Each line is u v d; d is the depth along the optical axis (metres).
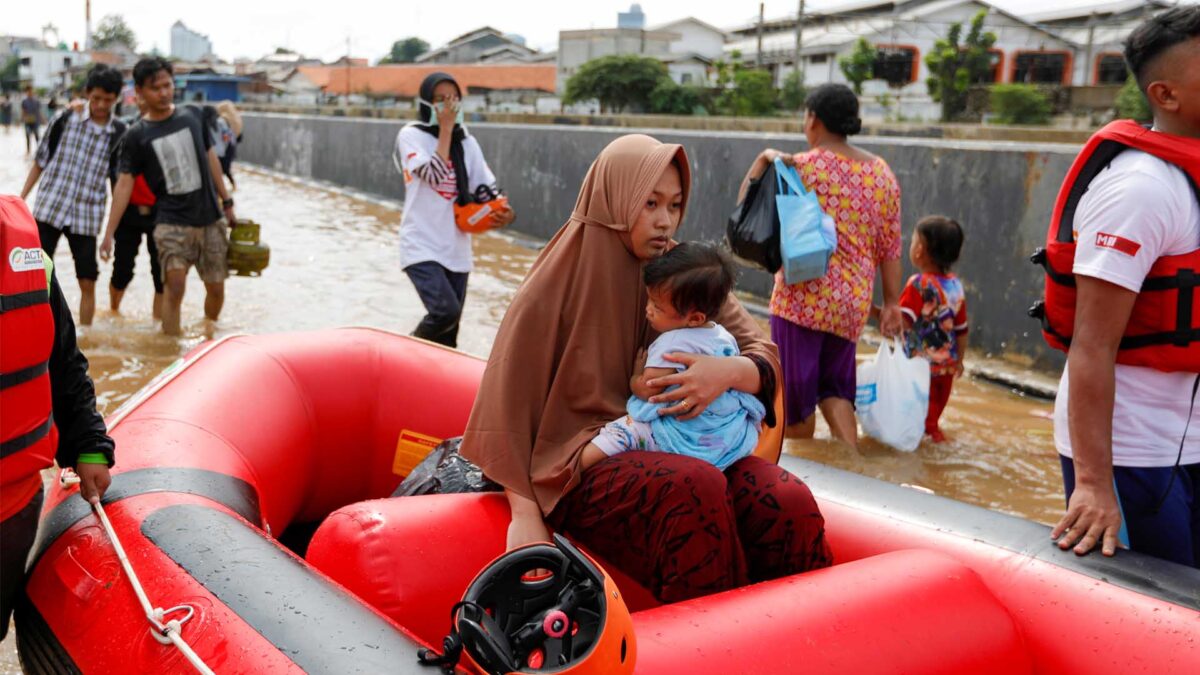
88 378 2.44
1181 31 2.43
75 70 81.81
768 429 2.80
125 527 2.29
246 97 71.12
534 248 12.00
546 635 1.70
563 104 36.75
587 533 2.46
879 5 40.03
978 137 17.67
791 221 4.73
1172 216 2.42
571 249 2.58
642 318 2.62
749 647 1.95
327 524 2.40
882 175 4.91
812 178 4.85
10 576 2.30
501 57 73.81
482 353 6.74
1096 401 2.47
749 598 2.11
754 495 2.45
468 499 2.50
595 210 2.55
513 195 13.29
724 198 9.19
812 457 4.91
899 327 5.14
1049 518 4.32
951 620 2.17
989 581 2.39
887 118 33.31
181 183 6.73
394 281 9.38
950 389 5.35
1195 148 2.44
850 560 2.65
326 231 12.95
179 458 2.59
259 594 1.97
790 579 2.23
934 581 2.26
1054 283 2.68
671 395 2.40
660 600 2.37
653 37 48.69
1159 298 2.49
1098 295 2.46
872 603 2.14
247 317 7.61
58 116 7.01
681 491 2.28
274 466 2.98
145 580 2.11
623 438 2.44
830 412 5.03
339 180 19.72
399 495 2.89
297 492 3.21
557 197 12.28
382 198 17.47
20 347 2.12
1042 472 4.89
